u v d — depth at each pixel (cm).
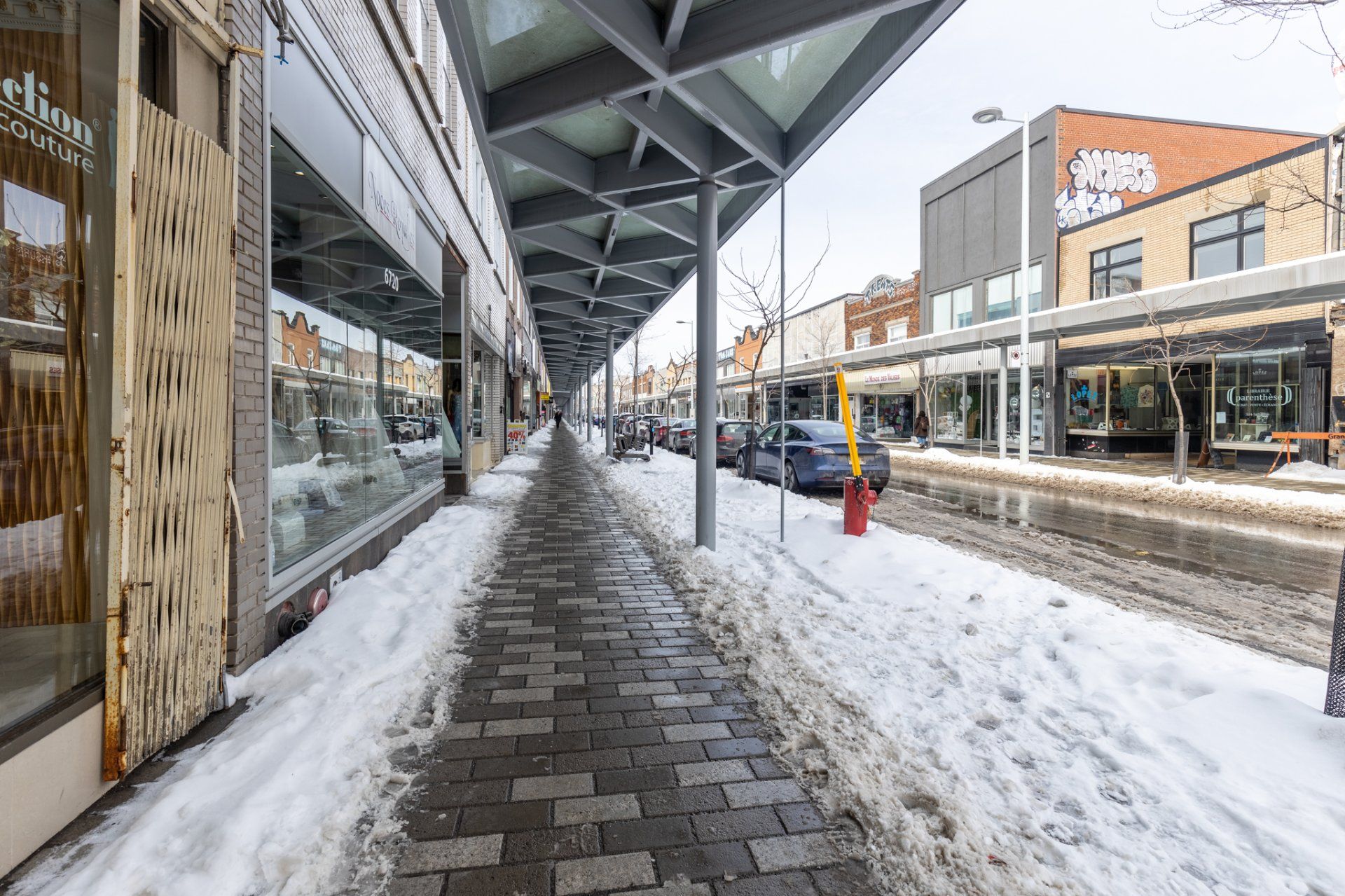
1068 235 2089
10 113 229
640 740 302
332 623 424
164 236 272
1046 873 210
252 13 364
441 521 849
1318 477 1305
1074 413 2077
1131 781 257
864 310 3428
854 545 639
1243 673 341
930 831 234
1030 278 2228
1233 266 1620
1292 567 658
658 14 468
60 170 250
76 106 257
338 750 276
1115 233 1925
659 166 690
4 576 220
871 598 498
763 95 588
